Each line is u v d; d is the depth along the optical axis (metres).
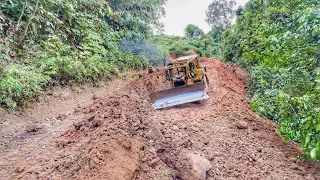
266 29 5.45
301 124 3.88
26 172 3.24
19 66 6.90
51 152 3.84
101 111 5.82
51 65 8.14
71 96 7.84
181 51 27.33
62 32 10.26
